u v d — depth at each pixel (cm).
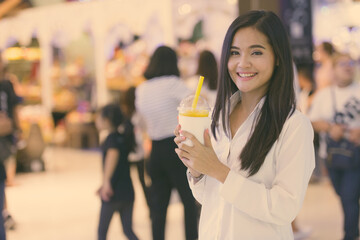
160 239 359
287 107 153
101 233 344
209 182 167
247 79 156
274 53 155
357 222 384
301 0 540
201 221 170
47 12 816
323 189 582
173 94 352
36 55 948
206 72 376
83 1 762
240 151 160
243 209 150
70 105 948
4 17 865
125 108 435
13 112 496
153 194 363
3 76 494
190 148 150
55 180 691
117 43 796
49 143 949
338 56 397
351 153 373
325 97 397
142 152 436
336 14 796
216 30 580
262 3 408
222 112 167
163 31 583
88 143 949
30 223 481
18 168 745
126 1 662
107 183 340
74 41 951
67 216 506
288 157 150
